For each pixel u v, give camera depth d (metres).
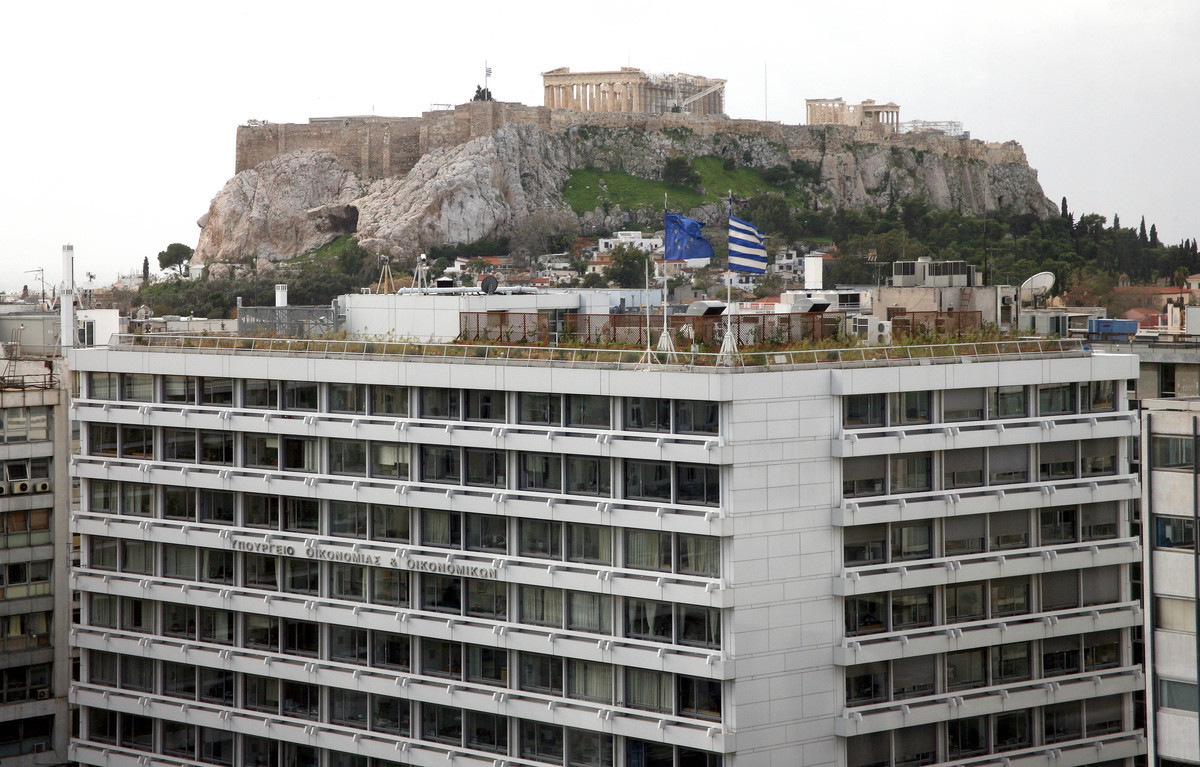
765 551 98.25
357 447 118.25
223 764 127.19
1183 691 77.56
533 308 138.12
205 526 126.06
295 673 120.62
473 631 110.06
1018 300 170.38
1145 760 113.62
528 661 109.06
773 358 100.75
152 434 130.38
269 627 123.81
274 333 135.62
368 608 116.38
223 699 126.88
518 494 107.75
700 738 97.94
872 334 115.94
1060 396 111.31
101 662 134.25
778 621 98.88
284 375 121.25
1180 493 77.38
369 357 117.31
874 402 102.94
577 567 104.81
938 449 104.25
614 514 102.12
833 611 101.06
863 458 102.00
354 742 117.50
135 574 131.12
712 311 117.12
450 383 111.56
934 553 105.06
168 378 129.88
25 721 141.62
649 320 111.69
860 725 100.62
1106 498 111.06
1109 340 148.75
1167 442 77.94
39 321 182.25
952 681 106.31
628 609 103.00
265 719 122.75
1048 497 108.25
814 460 100.12
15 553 140.62
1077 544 110.69
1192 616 77.06
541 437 106.06
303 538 119.81
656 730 100.12
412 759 114.44
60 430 143.75
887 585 101.75
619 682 103.44
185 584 126.94
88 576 132.62
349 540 117.38
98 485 133.75
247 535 123.25
